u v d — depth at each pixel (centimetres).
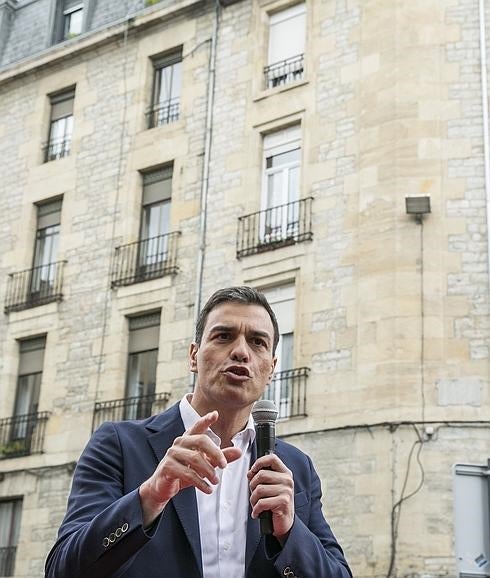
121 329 2162
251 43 2180
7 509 2202
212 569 356
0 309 2400
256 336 382
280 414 1845
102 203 2320
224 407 376
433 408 1694
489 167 1820
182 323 2062
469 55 1906
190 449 309
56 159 2477
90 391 2162
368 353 1766
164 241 2188
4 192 2534
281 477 325
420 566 1600
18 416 2267
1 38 2717
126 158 2316
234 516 366
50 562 339
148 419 392
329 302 1850
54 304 2297
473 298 1756
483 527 835
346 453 1725
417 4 1950
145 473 368
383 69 1936
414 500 1641
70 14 2633
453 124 1867
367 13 1997
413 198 1772
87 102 2448
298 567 333
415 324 1750
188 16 2317
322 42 2056
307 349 1847
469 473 848
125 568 329
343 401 1764
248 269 1994
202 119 2209
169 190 2242
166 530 351
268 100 2098
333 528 1689
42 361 2305
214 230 2083
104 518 319
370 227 1845
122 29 2397
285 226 1989
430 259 1784
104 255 2264
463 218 1806
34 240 2452
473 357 1720
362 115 1934
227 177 2108
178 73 2328
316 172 1964
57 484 2123
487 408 1683
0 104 2636
